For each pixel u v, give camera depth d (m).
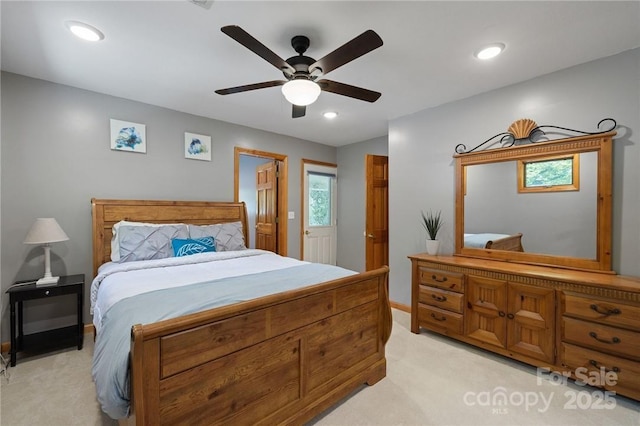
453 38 1.92
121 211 2.93
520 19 1.73
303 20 1.74
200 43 2.00
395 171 3.59
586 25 1.78
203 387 1.23
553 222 2.39
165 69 2.38
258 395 1.42
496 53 2.11
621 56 2.09
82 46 2.04
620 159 2.10
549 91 2.41
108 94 2.92
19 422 1.66
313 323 1.67
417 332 2.93
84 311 2.81
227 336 1.30
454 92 2.81
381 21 1.75
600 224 2.16
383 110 3.32
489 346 2.42
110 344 1.23
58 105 2.68
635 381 1.77
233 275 2.10
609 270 2.13
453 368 2.27
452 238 3.05
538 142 2.44
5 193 2.47
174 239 2.90
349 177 5.15
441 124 3.14
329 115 3.51
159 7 1.63
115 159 2.98
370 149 4.80
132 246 2.65
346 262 5.20
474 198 2.88
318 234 5.03
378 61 2.22
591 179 2.21
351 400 1.88
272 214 4.57
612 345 1.85
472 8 1.63
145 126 3.15
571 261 2.29
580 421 1.69
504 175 2.67
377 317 2.13
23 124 2.53
